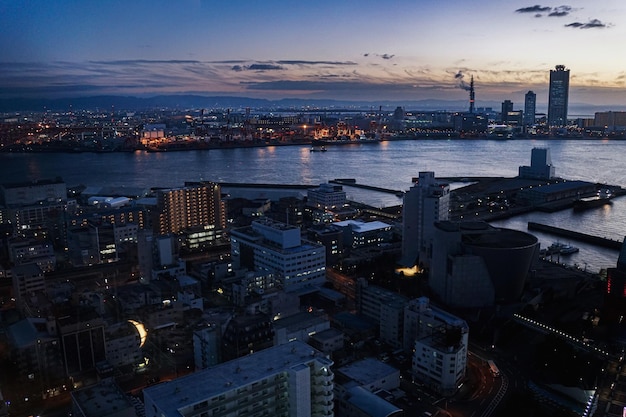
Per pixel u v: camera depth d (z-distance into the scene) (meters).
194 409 135.88
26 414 197.00
